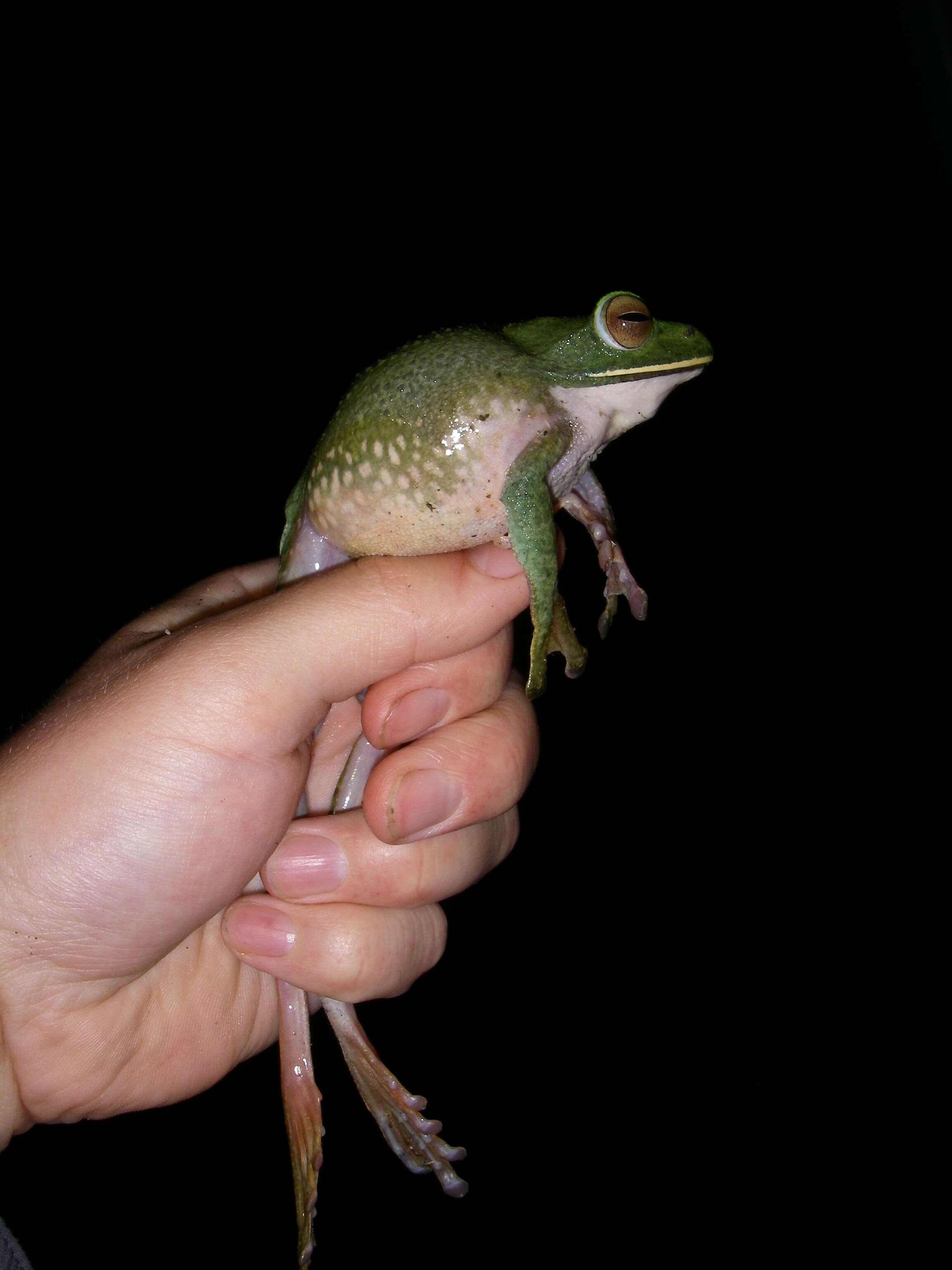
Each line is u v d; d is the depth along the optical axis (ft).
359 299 2.42
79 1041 0.69
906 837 1.53
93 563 1.82
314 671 0.66
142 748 0.64
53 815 0.64
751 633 1.75
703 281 2.20
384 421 0.64
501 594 0.69
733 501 1.88
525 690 0.80
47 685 1.63
